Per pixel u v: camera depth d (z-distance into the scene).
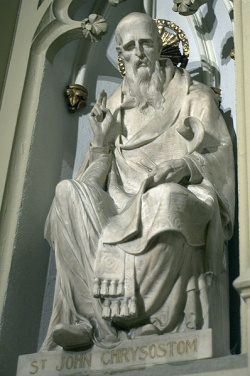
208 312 2.32
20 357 2.43
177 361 2.20
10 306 2.74
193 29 3.41
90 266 2.41
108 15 3.54
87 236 2.43
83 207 2.46
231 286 2.71
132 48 2.89
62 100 3.25
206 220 2.41
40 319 2.85
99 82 3.41
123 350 2.29
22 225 2.87
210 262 2.40
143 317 2.32
